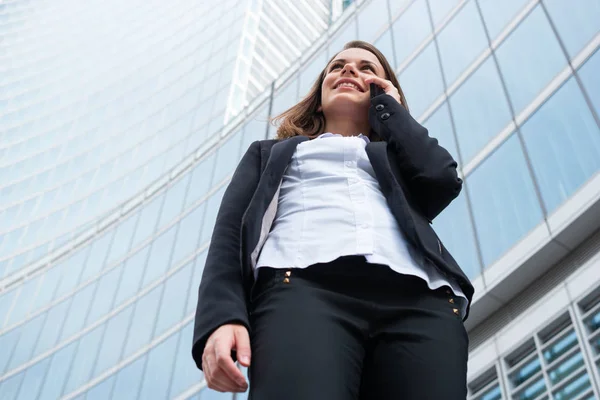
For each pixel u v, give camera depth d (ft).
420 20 54.03
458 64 44.88
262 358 5.16
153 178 84.43
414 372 5.28
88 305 67.62
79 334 64.69
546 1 39.27
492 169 35.06
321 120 8.93
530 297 28.30
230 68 95.61
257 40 106.63
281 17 121.90
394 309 5.65
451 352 5.45
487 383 27.71
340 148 7.22
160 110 100.94
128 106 109.70
